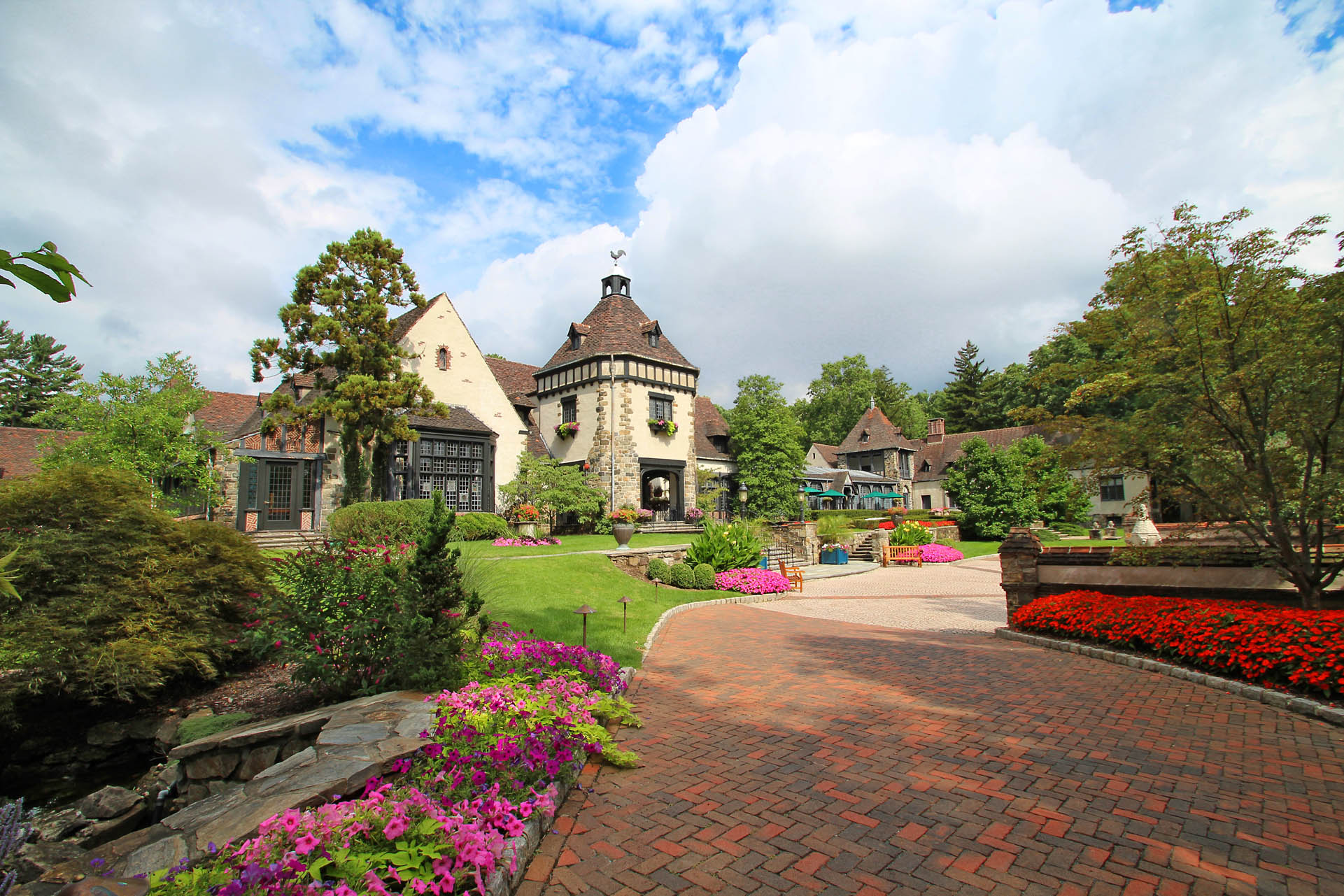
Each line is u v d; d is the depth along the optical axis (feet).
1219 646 22.47
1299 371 22.03
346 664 19.71
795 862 10.95
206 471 56.24
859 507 158.51
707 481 104.06
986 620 40.24
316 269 61.16
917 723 18.57
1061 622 29.73
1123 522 107.24
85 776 22.29
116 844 10.41
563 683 17.84
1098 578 31.37
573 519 86.33
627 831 12.16
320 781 11.68
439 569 19.31
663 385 95.61
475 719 14.08
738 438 112.06
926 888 10.08
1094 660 26.43
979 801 13.25
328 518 59.31
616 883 10.30
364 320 61.87
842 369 222.89
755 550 58.75
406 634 18.48
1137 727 17.75
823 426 217.77
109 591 24.54
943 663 26.48
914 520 115.34
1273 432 23.49
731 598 49.34
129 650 23.22
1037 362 178.70
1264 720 18.21
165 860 9.43
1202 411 24.22
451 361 80.94
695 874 10.57
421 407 66.33
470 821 10.42
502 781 12.11
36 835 17.57
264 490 62.95
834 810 12.94
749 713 19.88
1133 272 25.95
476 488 78.54
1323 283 21.31
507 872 9.82
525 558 49.29
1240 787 13.69
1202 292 23.06
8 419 135.13
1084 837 11.64
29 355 144.05
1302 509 22.84
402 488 71.05
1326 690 18.78
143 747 23.73
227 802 11.24
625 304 99.96
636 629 33.68
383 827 9.43
